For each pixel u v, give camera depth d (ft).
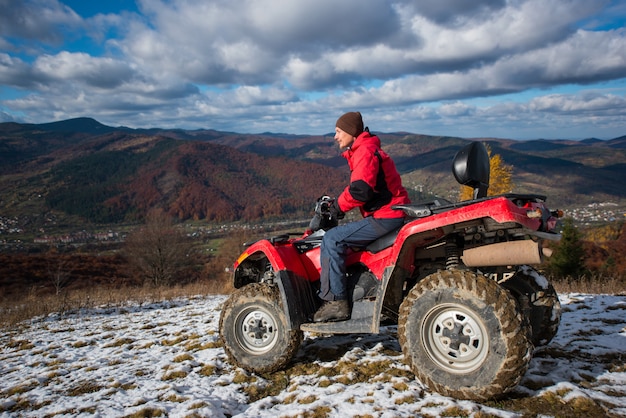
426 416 7.77
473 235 9.59
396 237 9.98
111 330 19.77
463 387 8.12
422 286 8.77
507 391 7.88
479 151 10.39
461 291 8.27
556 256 70.59
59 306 30.37
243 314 11.63
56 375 12.86
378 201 10.37
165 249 134.10
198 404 9.41
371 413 8.05
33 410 10.22
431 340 8.74
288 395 9.61
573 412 7.52
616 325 12.35
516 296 11.03
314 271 11.66
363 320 10.33
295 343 11.12
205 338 15.21
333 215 10.87
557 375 9.00
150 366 12.76
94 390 11.23
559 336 11.69
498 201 8.32
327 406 8.56
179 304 28.91
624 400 7.79
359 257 10.77
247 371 11.43
